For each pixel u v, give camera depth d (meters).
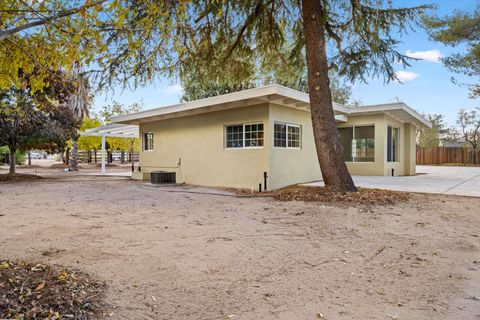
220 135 10.28
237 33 7.86
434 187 8.67
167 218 5.50
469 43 10.38
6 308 1.93
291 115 9.88
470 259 3.30
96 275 2.88
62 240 4.08
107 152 30.05
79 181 12.79
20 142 14.09
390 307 2.31
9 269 2.58
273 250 3.68
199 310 2.28
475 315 2.19
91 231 4.57
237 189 9.44
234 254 3.54
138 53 4.58
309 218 5.27
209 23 6.69
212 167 10.53
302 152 10.41
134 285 2.69
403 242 3.92
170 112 10.63
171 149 12.13
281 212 5.84
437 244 3.82
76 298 2.26
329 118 7.38
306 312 2.25
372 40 7.81
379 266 3.15
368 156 13.23
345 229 4.56
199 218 5.48
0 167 23.28
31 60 2.84
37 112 13.86
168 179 11.12
